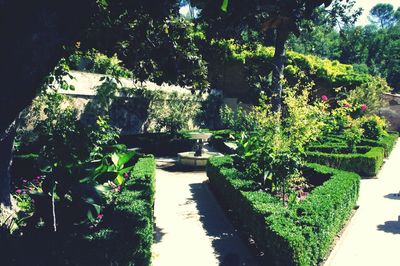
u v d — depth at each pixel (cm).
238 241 686
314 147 1494
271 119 928
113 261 446
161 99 2066
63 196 555
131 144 1739
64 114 1065
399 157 1853
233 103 2594
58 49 341
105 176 627
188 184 1198
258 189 792
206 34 873
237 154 1070
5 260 399
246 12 329
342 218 750
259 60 2344
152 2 584
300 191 834
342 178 866
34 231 483
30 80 339
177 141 1842
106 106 1659
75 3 321
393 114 2877
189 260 598
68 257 426
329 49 5144
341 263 595
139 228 486
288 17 243
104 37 762
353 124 1600
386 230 756
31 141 1217
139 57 836
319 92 2477
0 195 646
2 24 304
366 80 2412
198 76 930
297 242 487
